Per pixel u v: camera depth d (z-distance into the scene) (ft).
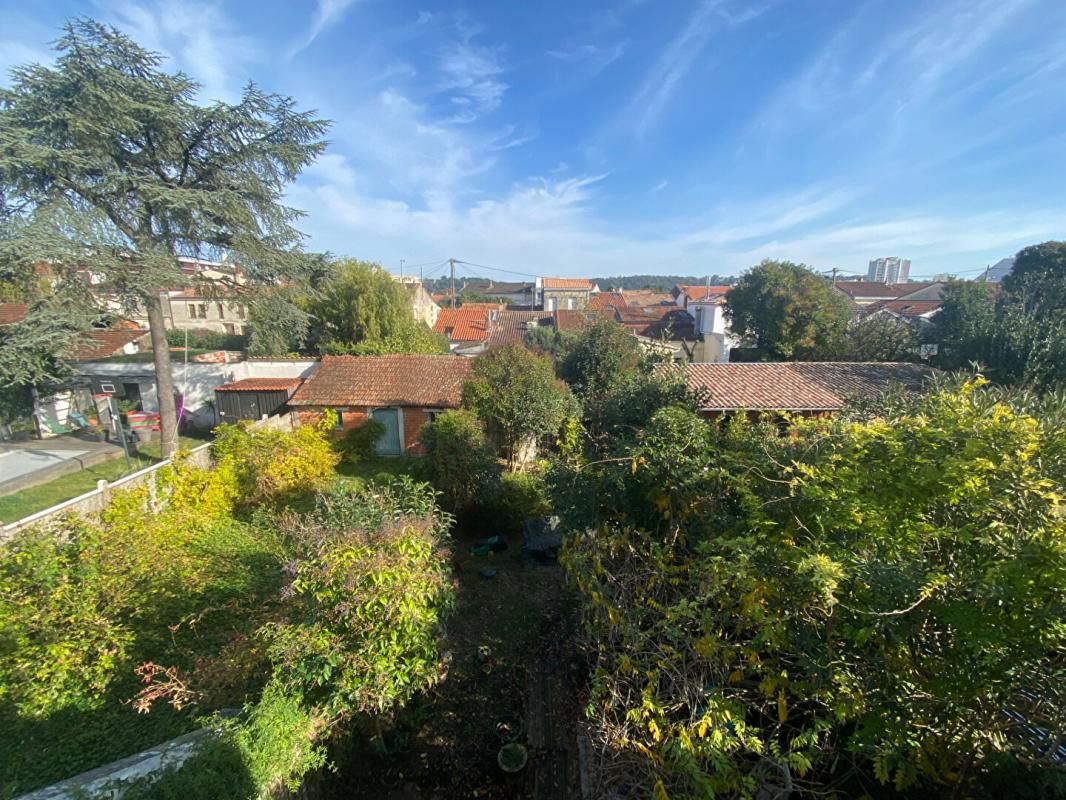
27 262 35.68
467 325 110.83
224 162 47.03
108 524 24.43
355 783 16.52
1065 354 38.91
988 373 42.09
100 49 38.40
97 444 51.70
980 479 10.90
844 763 13.17
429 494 24.06
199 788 10.32
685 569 15.70
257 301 51.52
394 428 51.52
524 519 34.68
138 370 60.70
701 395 31.73
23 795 12.67
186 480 33.01
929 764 11.18
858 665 11.72
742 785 10.77
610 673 15.30
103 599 18.06
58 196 37.37
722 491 17.54
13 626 16.28
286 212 51.31
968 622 9.83
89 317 39.81
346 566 14.92
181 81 42.86
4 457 46.19
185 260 54.85
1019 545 9.91
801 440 17.65
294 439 38.81
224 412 57.21
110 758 14.55
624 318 118.73
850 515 12.17
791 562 12.17
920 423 13.08
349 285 73.41
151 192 40.19
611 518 20.42
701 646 12.64
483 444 35.58
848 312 77.77
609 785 13.50
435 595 16.58
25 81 37.55
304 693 14.70
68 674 16.51
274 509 33.81
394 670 15.21
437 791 16.67
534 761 17.31
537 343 74.43
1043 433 11.69
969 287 70.95
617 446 21.95
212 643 19.47
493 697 20.39
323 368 55.47
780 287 78.48
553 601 26.78
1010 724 11.23
